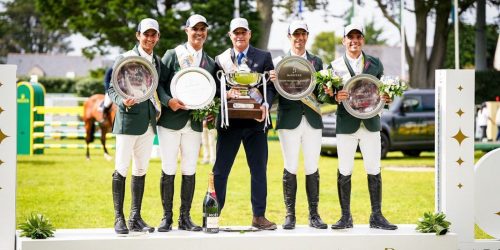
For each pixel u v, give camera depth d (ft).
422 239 34.99
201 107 34.68
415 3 176.24
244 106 35.47
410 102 101.65
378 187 36.68
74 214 51.47
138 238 33.14
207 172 76.48
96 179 72.90
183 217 35.88
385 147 100.42
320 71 35.50
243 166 86.07
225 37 168.25
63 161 93.91
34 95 105.81
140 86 34.04
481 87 157.07
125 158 34.63
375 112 35.86
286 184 36.52
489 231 37.83
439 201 37.81
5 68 33.86
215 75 36.40
